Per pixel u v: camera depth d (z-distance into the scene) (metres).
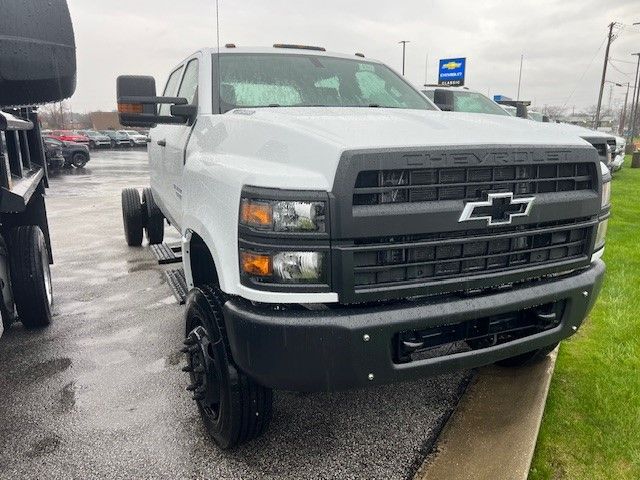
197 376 2.67
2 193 3.04
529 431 2.73
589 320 4.27
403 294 2.14
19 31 2.01
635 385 3.27
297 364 2.10
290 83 3.64
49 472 2.59
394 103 3.82
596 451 2.67
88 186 16.16
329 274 2.06
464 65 35.97
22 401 3.26
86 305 5.02
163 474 2.56
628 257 6.24
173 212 4.19
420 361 2.24
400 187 2.07
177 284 3.82
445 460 2.57
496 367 3.46
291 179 2.08
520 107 9.87
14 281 4.12
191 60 4.14
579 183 2.51
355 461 2.64
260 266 2.10
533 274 2.41
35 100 2.23
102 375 3.60
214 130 3.06
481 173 2.22
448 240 2.17
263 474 2.55
